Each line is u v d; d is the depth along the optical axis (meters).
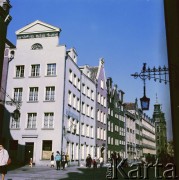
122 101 74.19
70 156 39.16
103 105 57.84
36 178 17.48
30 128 37.06
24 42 40.34
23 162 35.69
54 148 35.88
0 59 23.70
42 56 39.31
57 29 39.47
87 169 31.67
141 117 100.69
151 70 9.64
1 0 24.36
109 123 61.50
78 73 44.56
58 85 37.81
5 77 39.31
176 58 7.56
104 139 57.09
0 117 27.83
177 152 7.43
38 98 38.00
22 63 39.69
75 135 41.66
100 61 57.50
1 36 23.89
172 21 7.73
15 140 37.25
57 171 26.08
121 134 71.31
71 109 40.41
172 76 7.58
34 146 36.47
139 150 92.88
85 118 46.91
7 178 16.83
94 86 52.81
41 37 39.91
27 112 37.78
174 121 7.46
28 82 38.78
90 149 48.75
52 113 37.34
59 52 38.88
